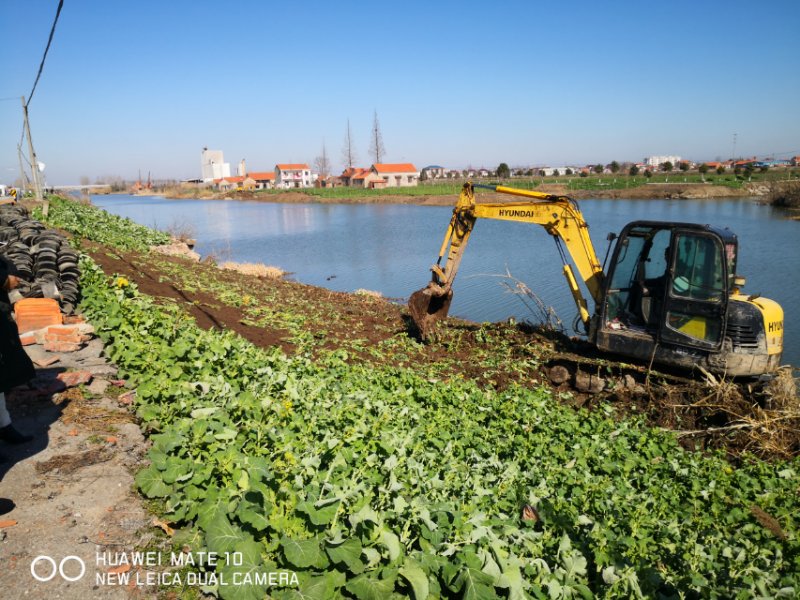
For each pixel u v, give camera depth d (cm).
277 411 627
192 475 466
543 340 1260
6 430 516
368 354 1258
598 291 1108
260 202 9875
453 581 388
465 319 1847
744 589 461
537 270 2611
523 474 647
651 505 619
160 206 9019
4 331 501
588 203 6262
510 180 9994
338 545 388
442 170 16325
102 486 486
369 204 8356
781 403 895
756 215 4484
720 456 831
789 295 1886
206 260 2603
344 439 596
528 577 428
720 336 918
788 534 582
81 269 1157
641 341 1004
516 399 923
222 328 1236
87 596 378
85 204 3500
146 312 911
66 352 734
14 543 409
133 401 643
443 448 689
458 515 459
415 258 3150
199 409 579
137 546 428
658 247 1012
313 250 3544
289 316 1488
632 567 455
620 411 977
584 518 534
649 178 9169
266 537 410
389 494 485
